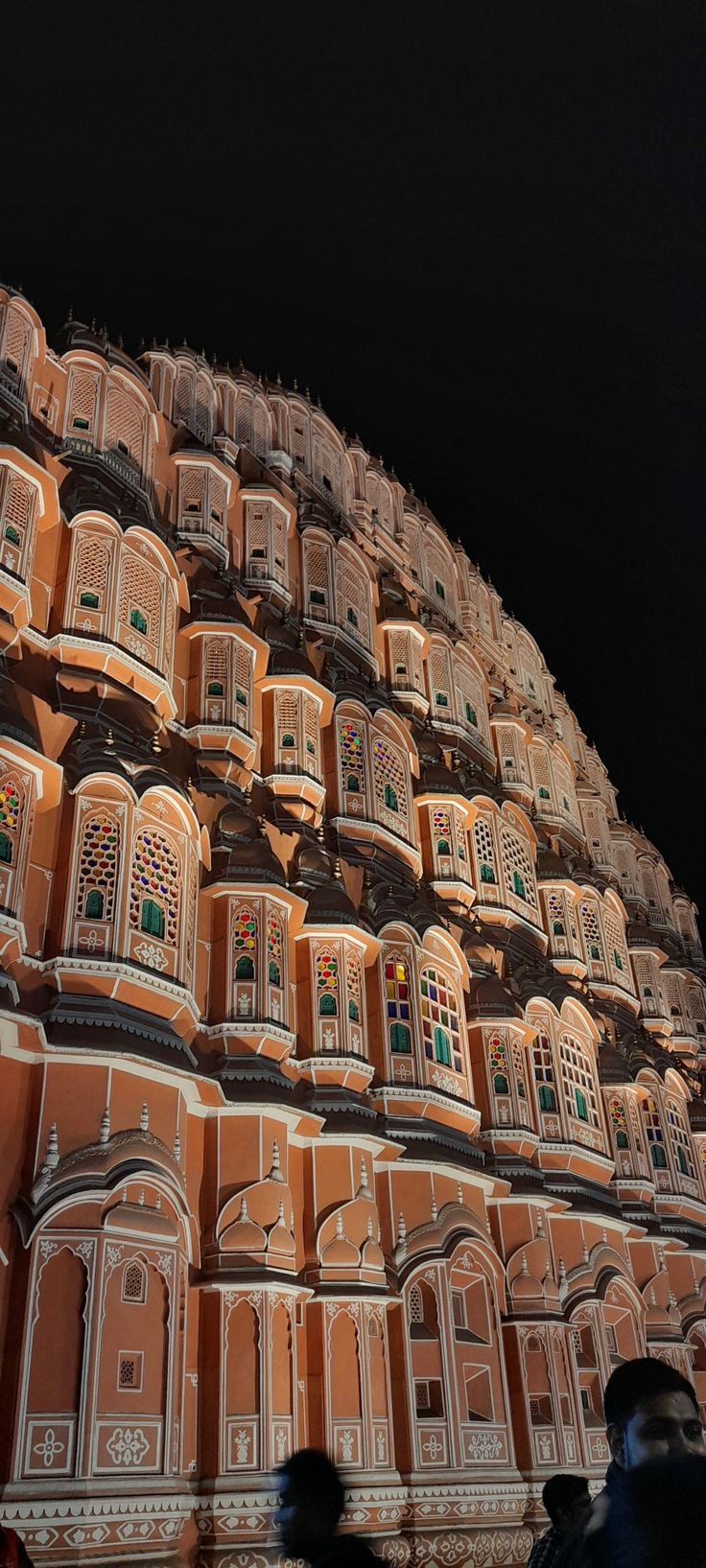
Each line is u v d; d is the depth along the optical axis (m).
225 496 24.42
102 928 14.94
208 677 20.44
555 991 25.88
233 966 17.52
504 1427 18.08
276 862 18.69
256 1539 13.39
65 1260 12.75
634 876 40.06
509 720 32.06
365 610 27.47
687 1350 25.28
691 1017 38.31
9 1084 13.38
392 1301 16.94
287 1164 16.73
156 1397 12.99
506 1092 22.38
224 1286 14.68
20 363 19.48
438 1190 19.06
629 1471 2.52
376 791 23.33
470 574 36.03
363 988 19.77
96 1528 11.69
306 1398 15.55
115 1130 13.85
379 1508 15.28
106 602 18.16
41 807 15.27
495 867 26.69
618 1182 26.11
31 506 17.50
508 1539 16.95
